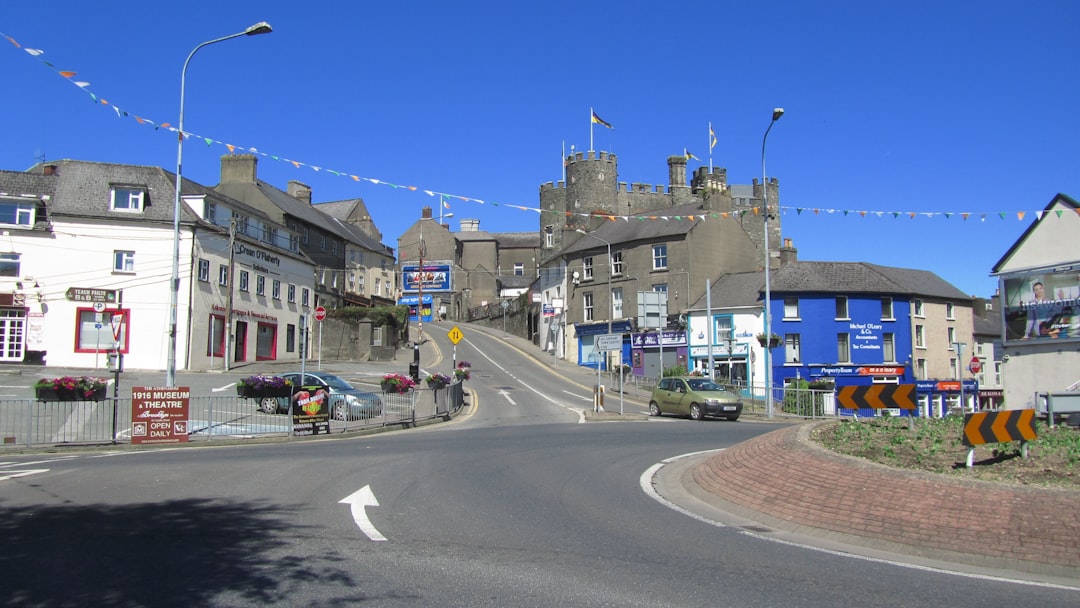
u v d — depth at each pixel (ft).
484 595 21.20
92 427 59.36
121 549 25.12
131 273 130.72
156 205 134.82
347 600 20.42
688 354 160.86
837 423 48.52
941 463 35.73
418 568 23.84
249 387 67.46
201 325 135.33
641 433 71.10
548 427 79.05
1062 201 97.76
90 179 135.23
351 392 76.54
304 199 233.35
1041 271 98.43
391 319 189.47
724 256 175.11
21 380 107.55
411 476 42.42
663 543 28.55
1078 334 94.79
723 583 23.07
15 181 137.39
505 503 35.60
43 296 127.44
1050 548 25.49
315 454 52.06
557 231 252.01
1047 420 53.88
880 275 159.94
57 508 31.83
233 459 48.75
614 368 169.99
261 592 20.90
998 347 187.52
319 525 29.66
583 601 20.89
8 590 20.56
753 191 244.42
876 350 154.10
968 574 24.57
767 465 38.29
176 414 60.64
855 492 31.86
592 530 30.48
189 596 20.42
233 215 142.72
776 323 151.74
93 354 128.57
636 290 175.32
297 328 174.91
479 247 327.26
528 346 220.23
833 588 22.72
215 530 28.22
